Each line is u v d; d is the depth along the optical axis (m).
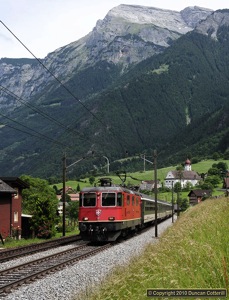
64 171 41.44
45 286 13.52
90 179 151.75
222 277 8.51
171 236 13.48
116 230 29.61
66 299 11.68
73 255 22.05
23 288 13.25
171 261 9.96
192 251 10.18
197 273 8.75
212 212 17.48
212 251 9.36
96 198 29.84
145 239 31.36
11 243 32.75
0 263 19.50
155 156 41.75
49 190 105.19
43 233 38.50
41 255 22.59
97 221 29.56
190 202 147.25
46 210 39.19
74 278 14.93
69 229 51.94
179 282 8.52
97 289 10.17
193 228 14.09
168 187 184.88
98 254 22.27
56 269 17.03
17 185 46.53
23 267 17.69
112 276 10.94
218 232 11.81
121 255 21.44
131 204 34.00
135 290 8.92
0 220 41.31
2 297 11.98
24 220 48.53
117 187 30.47
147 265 10.00
